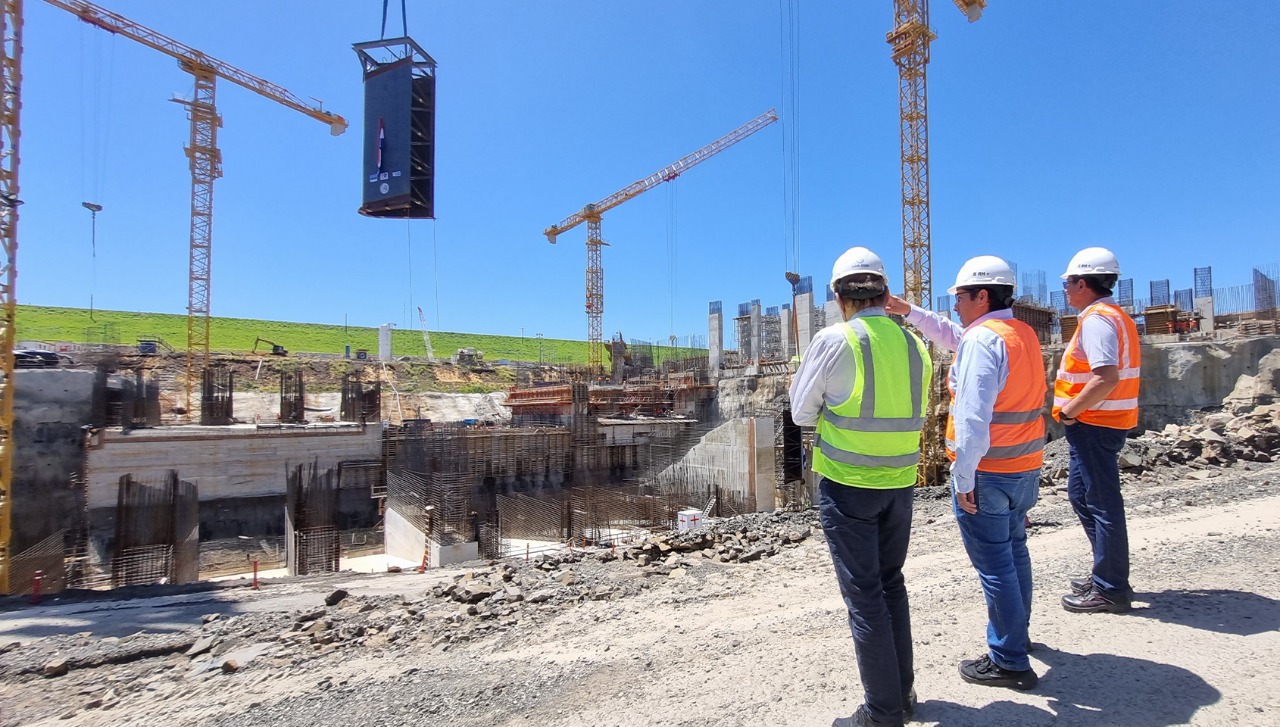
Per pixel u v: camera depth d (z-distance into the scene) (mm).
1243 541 5867
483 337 102438
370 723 3812
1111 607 4168
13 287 17672
